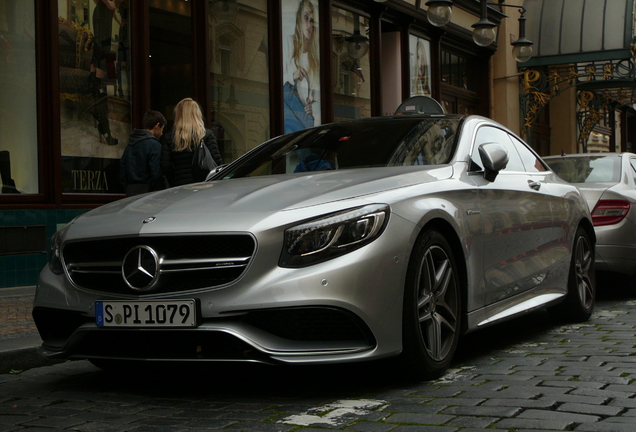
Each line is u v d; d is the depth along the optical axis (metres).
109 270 3.88
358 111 14.03
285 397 3.78
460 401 3.53
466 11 17.48
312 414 3.41
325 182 4.09
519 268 5.04
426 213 3.96
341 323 3.60
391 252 3.71
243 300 3.53
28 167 8.62
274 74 12.03
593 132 26.89
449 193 4.29
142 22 9.76
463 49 17.89
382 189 3.93
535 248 5.32
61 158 8.81
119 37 9.54
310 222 3.63
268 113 11.96
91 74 9.20
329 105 13.17
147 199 4.31
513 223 4.95
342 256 3.60
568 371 4.17
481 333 5.70
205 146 7.14
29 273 8.39
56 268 4.14
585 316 6.15
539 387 3.78
